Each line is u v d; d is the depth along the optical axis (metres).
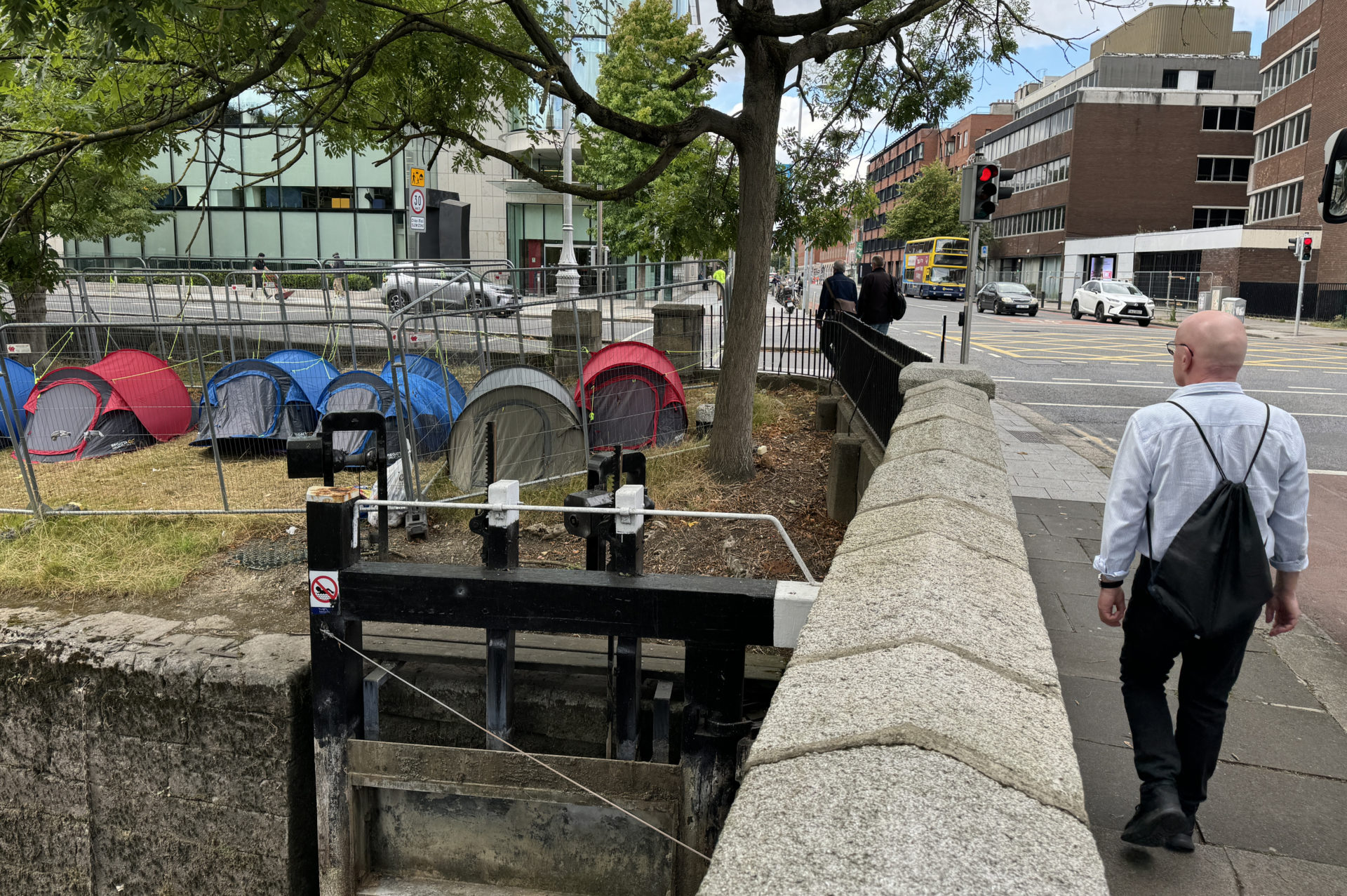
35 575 6.07
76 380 9.23
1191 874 2.80
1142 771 2.84
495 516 4.05
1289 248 40.75
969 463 3.70
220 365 12.47
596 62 29.91
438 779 4.21
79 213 9.22
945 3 8.47
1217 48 60.94
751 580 3.87
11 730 4.91
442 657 4.81
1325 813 3.16
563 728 4.53
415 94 8.27
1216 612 2.61
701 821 3.98
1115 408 13.36
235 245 35.03
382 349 12.23
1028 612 2.28
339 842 4.36
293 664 4.53
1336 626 5.03
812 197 10.24
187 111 6.53
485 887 4.41
